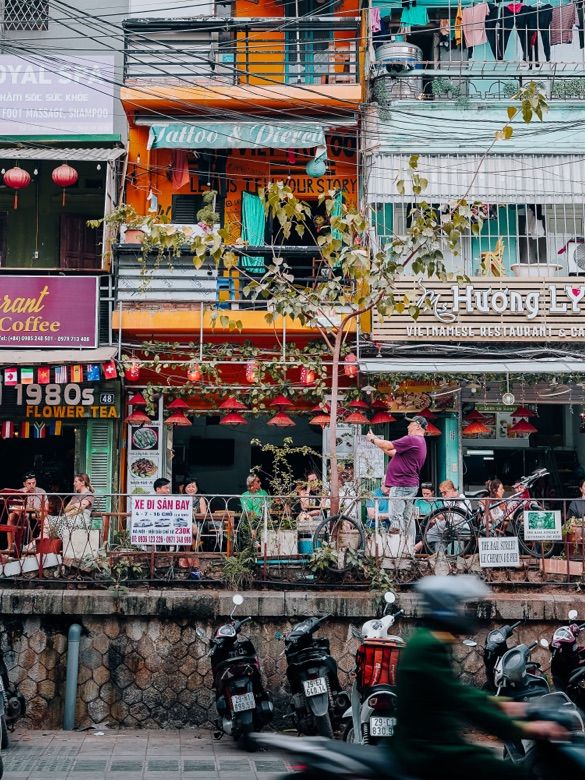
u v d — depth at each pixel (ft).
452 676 19.80
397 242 45.68
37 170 64.28
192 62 61.46
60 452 64.39
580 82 61.82
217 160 64.59
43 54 63.10
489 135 61.26
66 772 33.47
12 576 43.19
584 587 43.78
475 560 44.29
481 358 59.26
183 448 67.05
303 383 60.03
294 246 61.00
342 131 63.46
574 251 60.75
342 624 41.81
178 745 38.24
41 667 41.65
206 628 41.91
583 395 61.93
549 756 23.53
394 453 45.65
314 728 37.06
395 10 65.82
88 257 64.39
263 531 44.04
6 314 59.77
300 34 65.46
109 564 43.47
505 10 64.59
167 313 60.03
